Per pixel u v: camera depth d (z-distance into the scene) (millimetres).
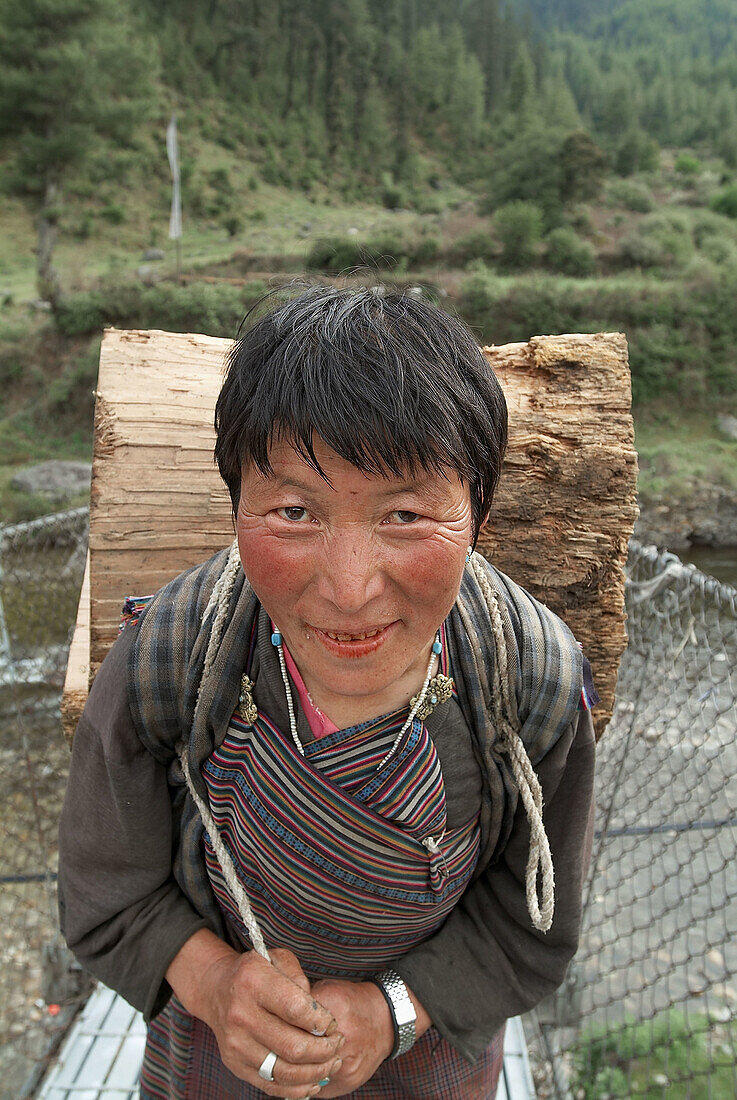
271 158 39781
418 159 44344
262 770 664
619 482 1040
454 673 678
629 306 19328
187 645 674
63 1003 1772
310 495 508
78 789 756
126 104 21469
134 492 1040
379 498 505
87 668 1168
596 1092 1590
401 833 672
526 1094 1455
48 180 21047
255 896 742
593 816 806
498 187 29062
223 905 790
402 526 516
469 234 25297
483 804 741
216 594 677
